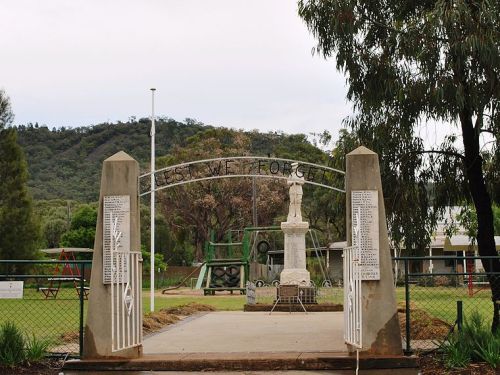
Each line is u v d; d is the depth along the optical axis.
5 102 48.56
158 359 11.02
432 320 15.94
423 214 15.94
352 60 15.17
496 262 15.03
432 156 15.95
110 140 109.12
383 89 14.85
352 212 11.23
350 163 11.32
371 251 11.12
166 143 102.00
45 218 77.38
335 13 15.05
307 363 10.85
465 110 14.31
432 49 13.79
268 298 31.03
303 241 25.33
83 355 11.22
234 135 67.50
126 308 10.98
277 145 76.88
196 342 13.77
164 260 74.06
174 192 63.22
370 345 10.96
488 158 16.02
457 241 39.81
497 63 13.32
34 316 21.67
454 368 10.55
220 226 65.38
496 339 10.86
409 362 10.62
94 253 11.41
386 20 15.62
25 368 11.27
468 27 13.37
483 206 15.16
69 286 44.28
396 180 15.62
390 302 11.02
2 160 47.97
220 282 43.91
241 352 11.83
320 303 24.77
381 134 15.51
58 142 112.19
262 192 64.00
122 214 11.42
